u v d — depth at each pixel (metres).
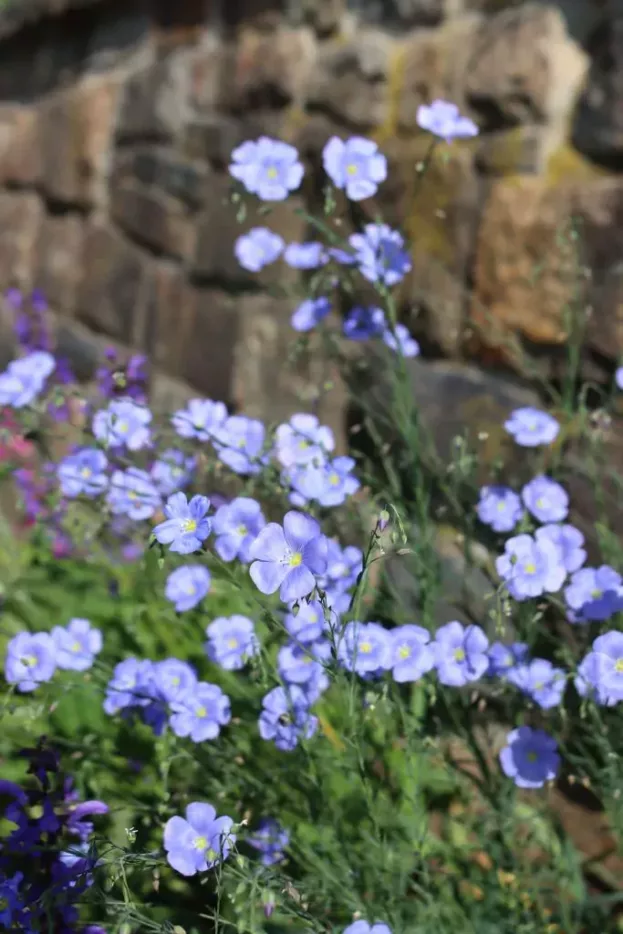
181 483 1.06
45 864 0.92
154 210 1.42
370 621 1.03
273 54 1.32
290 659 0.97
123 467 1.08
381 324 1.07
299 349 1.10
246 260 1.10
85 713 1.05
